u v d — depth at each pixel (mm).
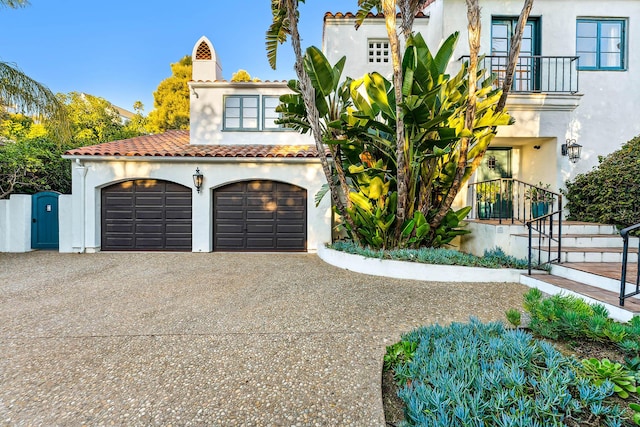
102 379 3213
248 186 11430
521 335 3094
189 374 3287
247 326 4500
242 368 3387
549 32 10078
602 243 7152
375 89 6988
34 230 11273
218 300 5715
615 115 10008
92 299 5789
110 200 11156
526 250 7246
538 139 10281
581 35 10258
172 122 32625
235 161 10969
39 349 3836
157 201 11250
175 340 4066
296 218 11406
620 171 7547
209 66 13367
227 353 3711
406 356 3217
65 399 2908
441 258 7094
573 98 9539
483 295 5758
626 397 2477
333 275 7602
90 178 10836
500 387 2348
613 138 9984
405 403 2477
